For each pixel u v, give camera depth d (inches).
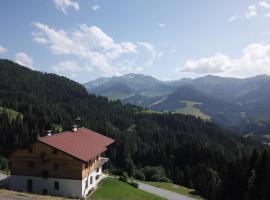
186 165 5378.9
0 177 2397.9
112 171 3730.3
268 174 2468.0
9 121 6156.5
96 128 7155.5
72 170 1977.1
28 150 2038.6
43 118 6466.5
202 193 3949.3
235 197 3038.9
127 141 6737.2
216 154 5664.4
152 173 4463.6
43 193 1985.7
